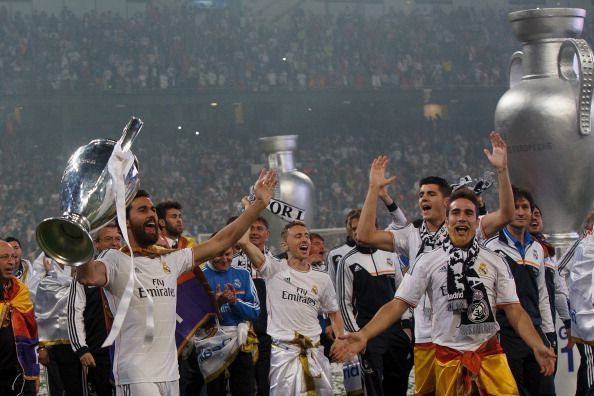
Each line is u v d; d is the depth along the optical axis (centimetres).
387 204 809
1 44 4316
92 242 466
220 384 802
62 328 881
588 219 813
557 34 1059
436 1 5088
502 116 1068
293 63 4678
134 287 551
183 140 4475
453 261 568
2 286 766
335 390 1130
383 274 848
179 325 630
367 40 4856
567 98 1034
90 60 4391
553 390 764
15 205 3922
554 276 819
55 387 912
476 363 563
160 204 844
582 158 1041
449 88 4778
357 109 4772
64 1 4697
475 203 571
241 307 794
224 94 4488
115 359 552
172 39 4581
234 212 4072
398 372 844
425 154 4616
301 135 4697
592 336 789
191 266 576
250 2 4928
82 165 494
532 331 572
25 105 4250
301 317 792
